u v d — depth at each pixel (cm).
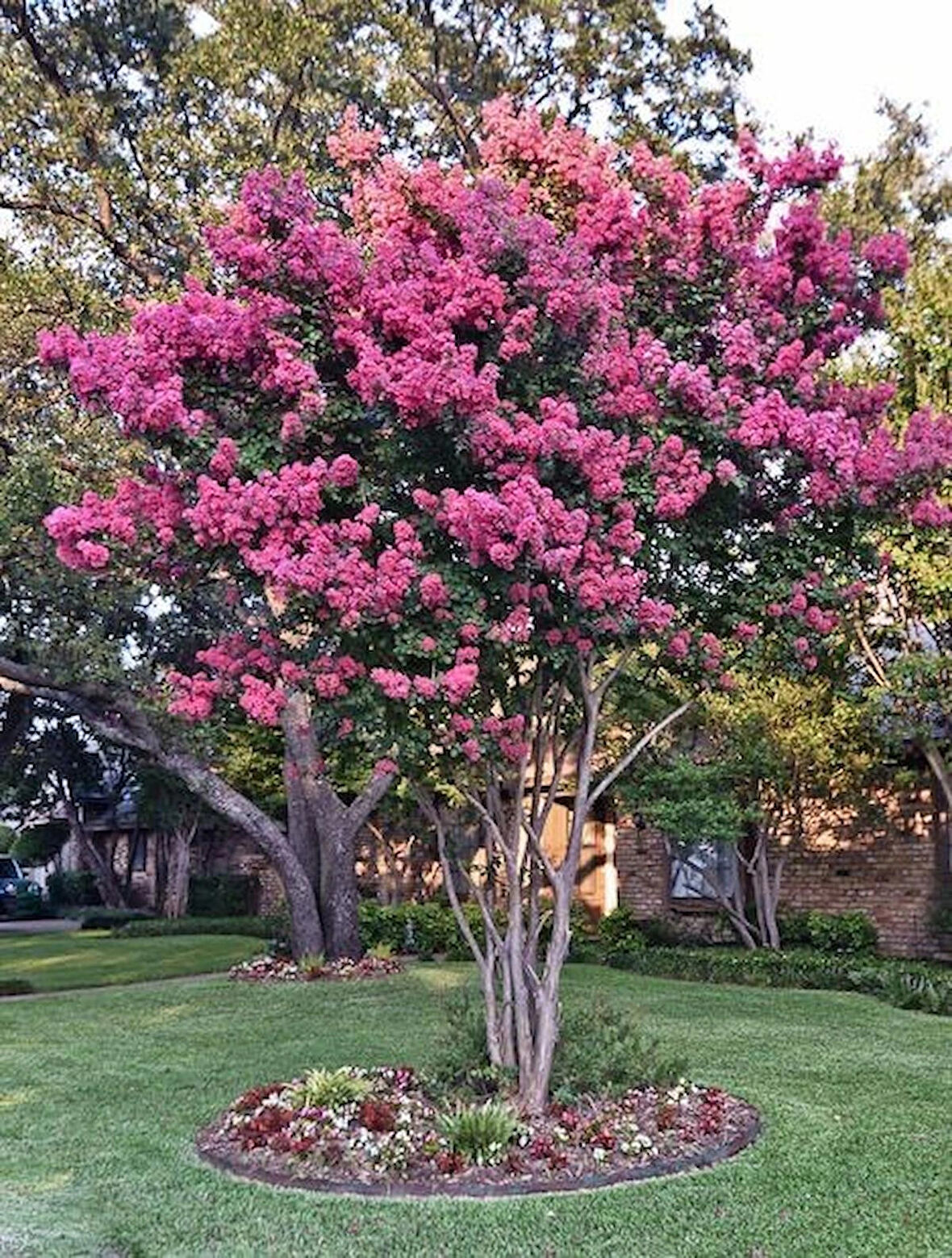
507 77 1847
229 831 3073
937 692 1241
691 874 1797
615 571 655
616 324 688
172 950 2092
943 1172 655
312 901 1678
